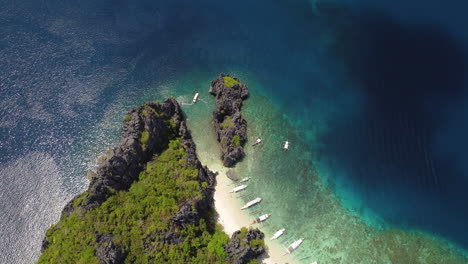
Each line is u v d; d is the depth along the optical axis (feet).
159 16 455.63
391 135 348.59
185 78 398.21
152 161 308.40
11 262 280.31
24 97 370.53
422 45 414.00
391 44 419.13
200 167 312.09
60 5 456.04
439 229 297.33
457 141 340.39
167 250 252.62
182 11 462.60
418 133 347.15
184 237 263.08
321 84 392.06
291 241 287.69
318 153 341.21
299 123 362.12
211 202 303.89
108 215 265.13
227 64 411.75
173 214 268.00
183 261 251.19
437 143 340.39
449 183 319.27
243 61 414.62
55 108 365.81
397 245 289.12
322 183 322.55
